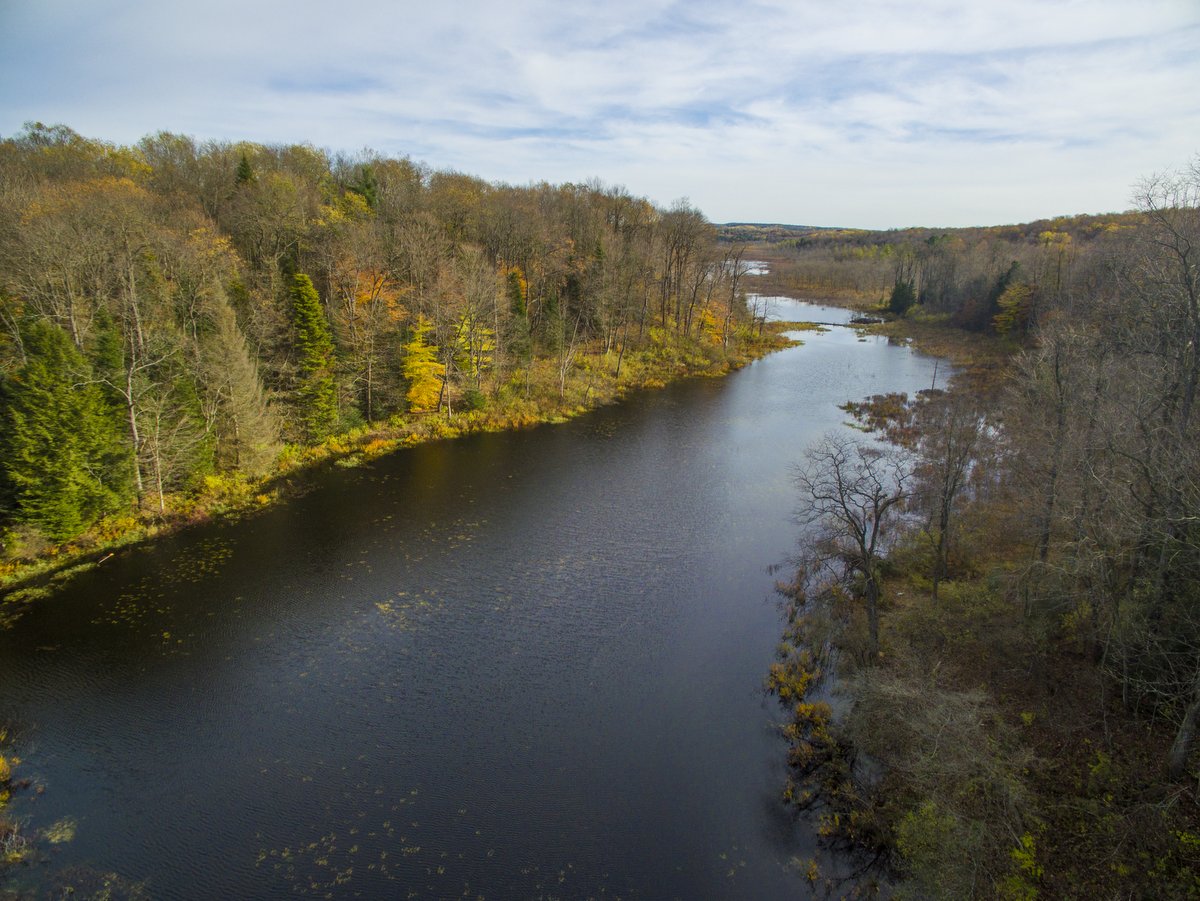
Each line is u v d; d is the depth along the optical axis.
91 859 23.03
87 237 47.84
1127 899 19.75
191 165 86.50
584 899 21.98
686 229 110.38
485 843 24.08
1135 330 35.78
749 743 29.42
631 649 36.00
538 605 39.97
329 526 49.22
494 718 30.66
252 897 21.75
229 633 36.31
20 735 28.78
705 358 106.62
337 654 34.94
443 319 72.19
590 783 27.00
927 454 46.12
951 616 35.06
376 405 70.31
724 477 60.69
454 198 95.38
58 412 41.12
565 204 112.88
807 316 164.75
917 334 135.25
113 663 33.56
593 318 97.12
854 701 29.62
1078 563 26.44
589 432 73.31
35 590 39.31
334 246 67.62
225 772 27.12
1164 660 25.69
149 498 47.88
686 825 25.09
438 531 49.16
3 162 65.06
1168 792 22.22
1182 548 24.38
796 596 40.91
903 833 23.08
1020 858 21.41
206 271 54.88
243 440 53.91
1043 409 37.84
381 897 21.80
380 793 26.27
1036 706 28.02
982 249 170.12
